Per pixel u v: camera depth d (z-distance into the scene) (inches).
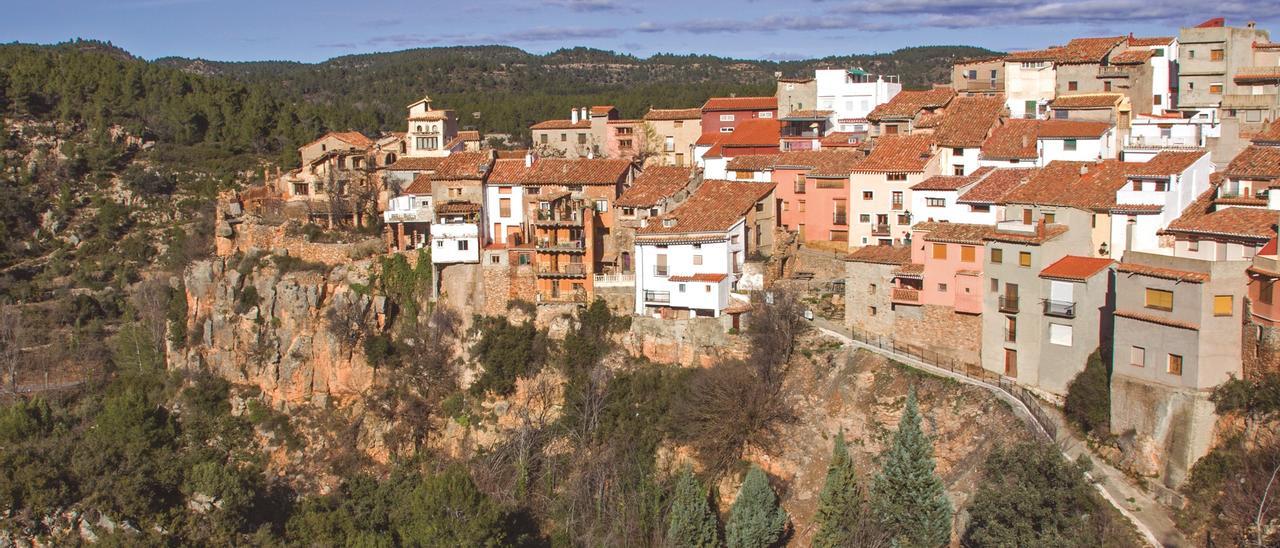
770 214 4500.5
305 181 5748.0
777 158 4872.0
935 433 3353.8
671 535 3316.9
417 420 4446.4
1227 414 2861.7
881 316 3841.0
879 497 3053.6
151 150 7490.2
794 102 5984.3
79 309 5821.9
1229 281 2856.8
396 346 4665.4
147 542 3435.0
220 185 7003.0
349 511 3978.8
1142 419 2987.2
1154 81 5029.5
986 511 2763.3
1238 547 2672.2
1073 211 3420.3
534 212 4488.2
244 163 7327.8
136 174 7076.8
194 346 5036.9
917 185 4183.1
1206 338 2849.4
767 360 3804.1
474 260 4603.8
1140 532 2770.7
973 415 3299.7
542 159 5000.0
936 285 3668.8
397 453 4414.4
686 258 4178.2
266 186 5999.0
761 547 3250.5
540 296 4468.5
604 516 3577.8
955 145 4483.3
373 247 4995.1
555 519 3686.0
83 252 6496.1
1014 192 3905.0
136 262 6333.7
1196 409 2856.8
